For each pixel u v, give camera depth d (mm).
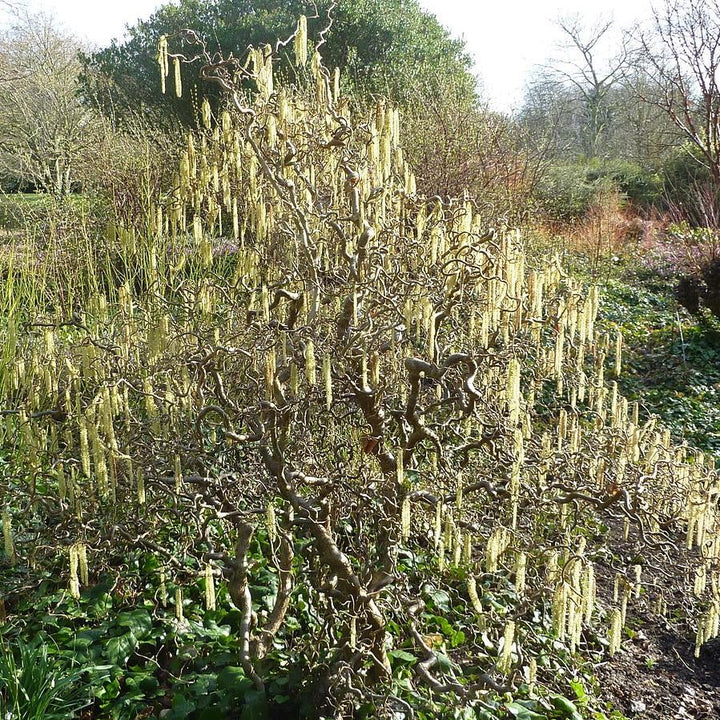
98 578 3422
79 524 2809
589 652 3695
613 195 18734
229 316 3082
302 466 2975
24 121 14023
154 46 14906
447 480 2908
